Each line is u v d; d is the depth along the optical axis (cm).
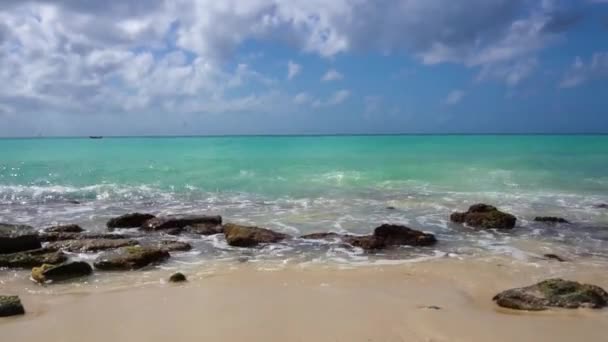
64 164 3556
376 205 2012
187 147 6028
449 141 6881
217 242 1401
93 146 6656
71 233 1432
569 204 2003
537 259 1204
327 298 889
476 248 1323
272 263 1178
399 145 5756
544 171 2978
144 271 1107
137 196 2314
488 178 2736
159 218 1595
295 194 2328
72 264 1057
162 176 2914
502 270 1098
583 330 720
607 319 765
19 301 824
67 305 855
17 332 721
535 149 4738
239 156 4225
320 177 2839
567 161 3494
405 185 2552
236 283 1001
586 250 1302
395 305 843
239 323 752
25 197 2292
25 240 1264
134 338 693
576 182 2584
